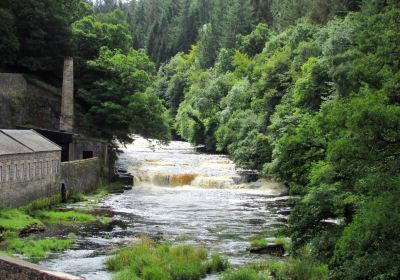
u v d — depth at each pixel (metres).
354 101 19.33
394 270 17.73
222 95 112.00
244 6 143.62
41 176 46.22
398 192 17.78
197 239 37.31
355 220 18.97
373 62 24.30
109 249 33.28
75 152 64.06
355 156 18.66
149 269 26.30
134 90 75.31
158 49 190.38
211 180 66.56
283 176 30.38
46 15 78.62
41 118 74.62
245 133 80.00
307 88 58.66
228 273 26.61
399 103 20.95
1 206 39.16
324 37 72.50
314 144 28.25
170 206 52.22
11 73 73.12
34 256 30.80
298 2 115.25
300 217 28.53
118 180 68.25
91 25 84.25
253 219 45.66
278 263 28.59
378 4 58.88
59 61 80.88
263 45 126.94
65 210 46.69
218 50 148.62
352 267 18.88
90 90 75.31
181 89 148.12
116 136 75.06
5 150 40.31
